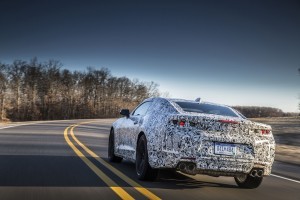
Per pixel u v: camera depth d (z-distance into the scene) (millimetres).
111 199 5219
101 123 40375
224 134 6238
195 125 6234
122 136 8430
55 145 12469
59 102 112500
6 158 8773
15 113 97750
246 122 6371
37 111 103500
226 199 5777
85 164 8352
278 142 24203
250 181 6848
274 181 8023
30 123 29719
